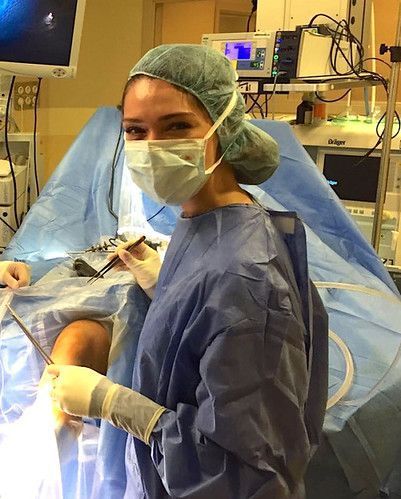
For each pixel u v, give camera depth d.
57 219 1.94
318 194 2.01
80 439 1.17
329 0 2.52
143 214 1.94
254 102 2.77
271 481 0.94
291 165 2.03
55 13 2.12
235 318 0.94
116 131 2.15
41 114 3.03
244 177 1.18
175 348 1.02
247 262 0.97
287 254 1.06
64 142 3.15
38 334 1.25
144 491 1.09
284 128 2.06
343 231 1.99
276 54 2.30
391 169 2.38
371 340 1.54
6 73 2.16
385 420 1.38
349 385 1.40
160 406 1.03
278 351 0.95
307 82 2.24
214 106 1.04
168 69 1.00
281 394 0.96
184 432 0.98
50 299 1.31
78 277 1.40
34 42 2.13
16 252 1.82
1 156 2.35
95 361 1.25
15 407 1.19
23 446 1.11
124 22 3.23
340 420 1.33
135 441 1.07
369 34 2.65
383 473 1.40
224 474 0.95
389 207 2.41
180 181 1.04
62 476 1.14
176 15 3.48
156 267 1.36
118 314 1.28
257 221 1.04
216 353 0.93
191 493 0.96
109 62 3.22
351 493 1.37
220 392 0.93
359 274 1.83
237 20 3.65
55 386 1.08
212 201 1.10
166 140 1.02
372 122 2.58
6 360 1.22
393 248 2.43
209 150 1.05
